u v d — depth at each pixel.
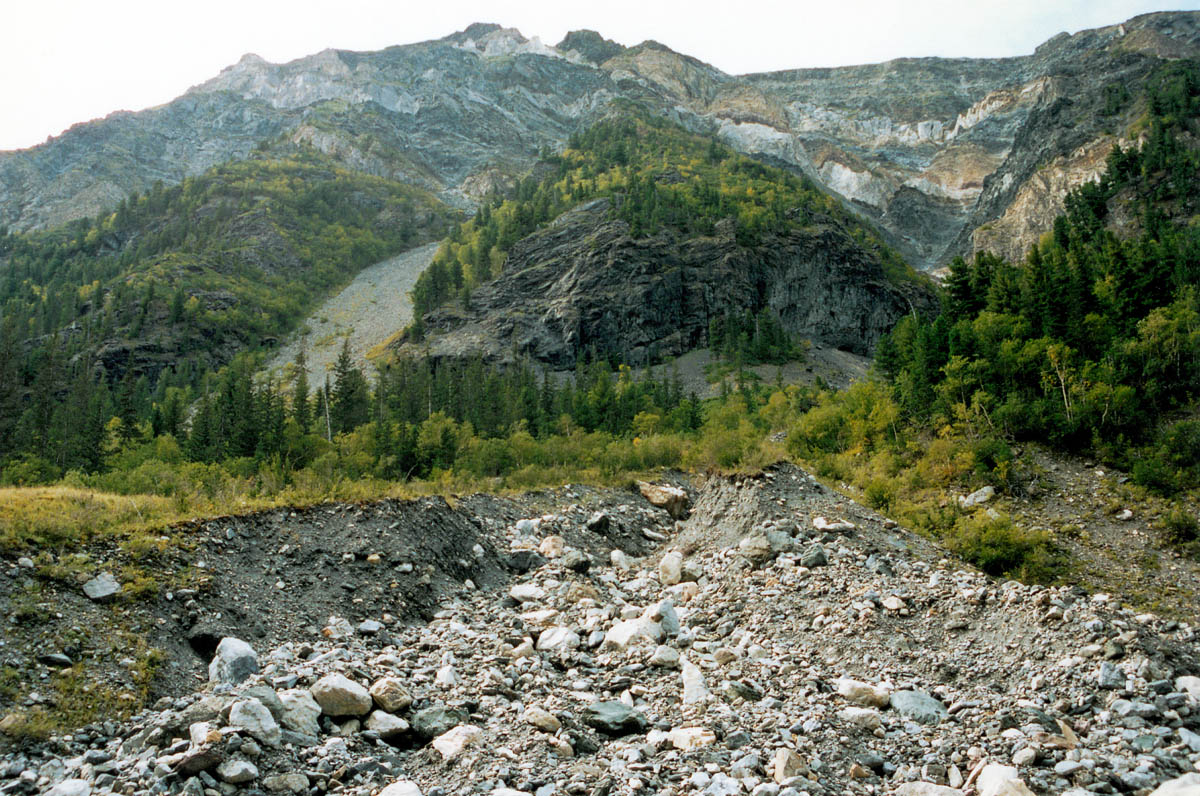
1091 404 52.53
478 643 21.53
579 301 160.25
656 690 18.36
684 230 177.88
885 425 58.75
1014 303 71.06
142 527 21.16
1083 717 15.67
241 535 23.16
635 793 12.70
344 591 22.81
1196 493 45.03
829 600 24.44
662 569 31.00
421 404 106.31
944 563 29.00
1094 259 86.38
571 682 19.08
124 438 86.12
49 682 15.11
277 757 13.27
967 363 60.31
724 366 143.25
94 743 14.20
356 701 15.40
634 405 99.56
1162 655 17.03
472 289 191.25
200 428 81.81
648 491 45.91
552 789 12.61
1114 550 42.44
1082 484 48.88
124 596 18.17
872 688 17.98
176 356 182.12
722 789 12.70
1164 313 58.75
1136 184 161.88
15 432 87.12
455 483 42.19
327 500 27.30
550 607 26.05
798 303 172.50
